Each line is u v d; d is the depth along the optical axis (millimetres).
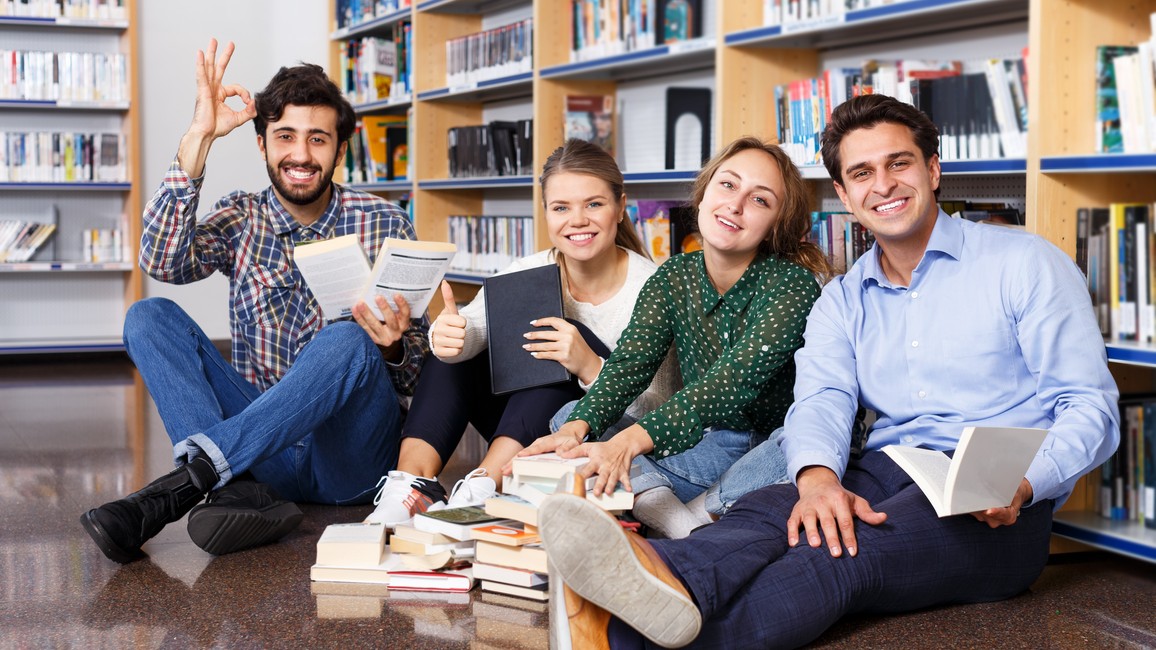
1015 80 2486
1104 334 2299
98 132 5773
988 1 2584
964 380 1809
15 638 1651
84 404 4355
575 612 1391
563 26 4191
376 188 5547
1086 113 2357
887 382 1879
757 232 2006
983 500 1553
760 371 1927
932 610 1802
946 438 1809
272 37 6305
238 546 2102
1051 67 2314
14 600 1835
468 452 3307
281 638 1651
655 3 3645
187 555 2115
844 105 1843
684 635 1373
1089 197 2379
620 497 1753
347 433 2334
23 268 5633
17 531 2342
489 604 1812
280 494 2537
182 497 2068
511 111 5141
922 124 1787
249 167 6352
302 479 2484
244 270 2527
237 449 2092
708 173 2084
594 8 3947
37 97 5648
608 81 4312
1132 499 2295
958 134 2617
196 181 2350
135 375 5324
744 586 1498
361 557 1931
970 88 2580
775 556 1568
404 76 5309
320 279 2215
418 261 2225
